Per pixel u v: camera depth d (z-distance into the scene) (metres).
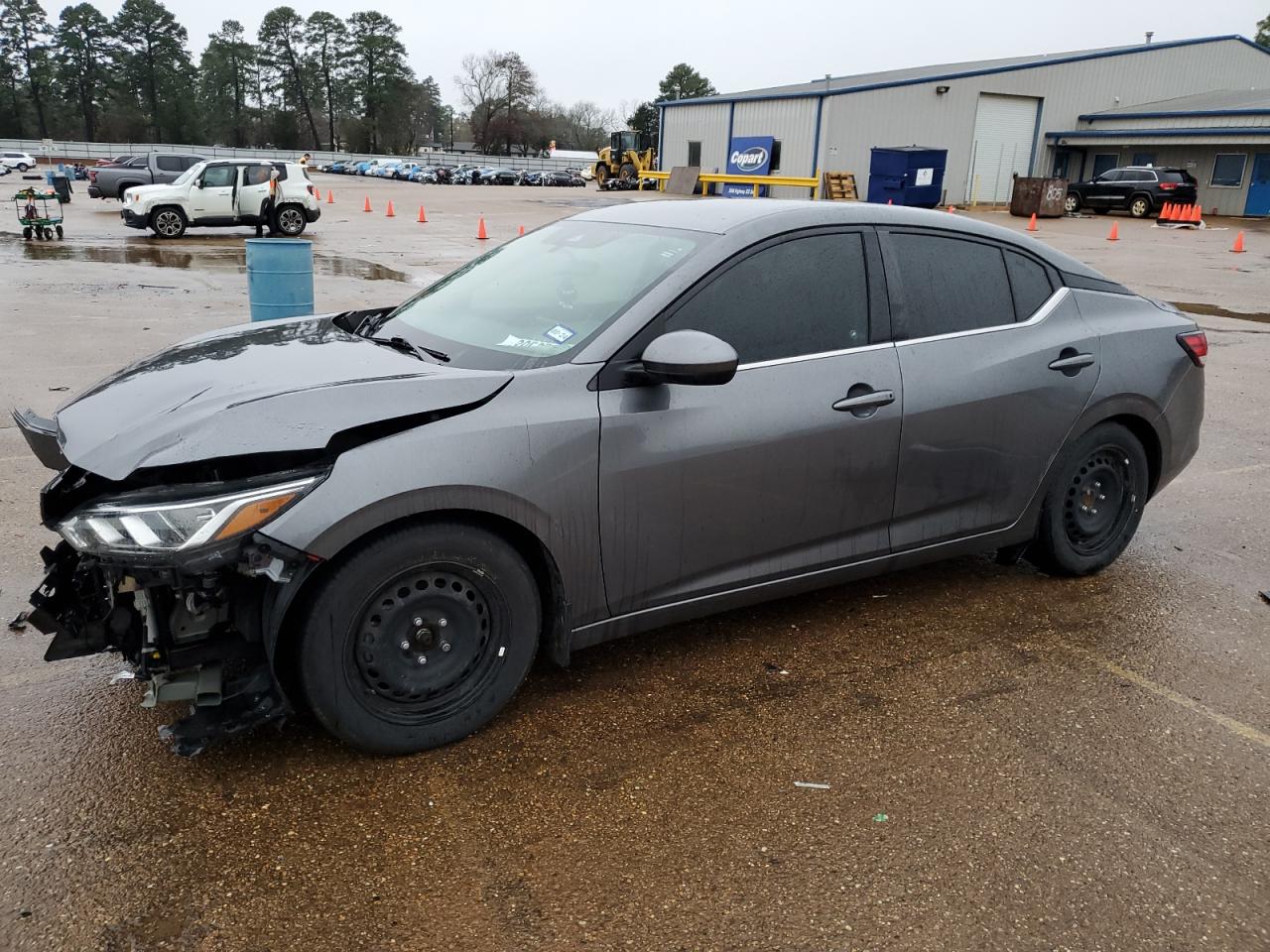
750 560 3.42
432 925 2.27
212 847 2.50
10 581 4.00
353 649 2.74
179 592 2.66
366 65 112.06
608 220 3.90
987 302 3.93
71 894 2.32
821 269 3.49
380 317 3.91
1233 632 3.99
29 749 2.89
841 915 2.35
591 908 2.34
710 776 2.89
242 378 2.92
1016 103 40.94
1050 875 2.51
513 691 3.06
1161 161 40.03
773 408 3.30
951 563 4.69
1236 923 2.36
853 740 3.11
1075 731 3.20
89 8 102.12
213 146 107.88
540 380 2.95
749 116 42.44
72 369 8.00
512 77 115.12
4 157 64.25
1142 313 4.43
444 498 2.71
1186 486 5.99
